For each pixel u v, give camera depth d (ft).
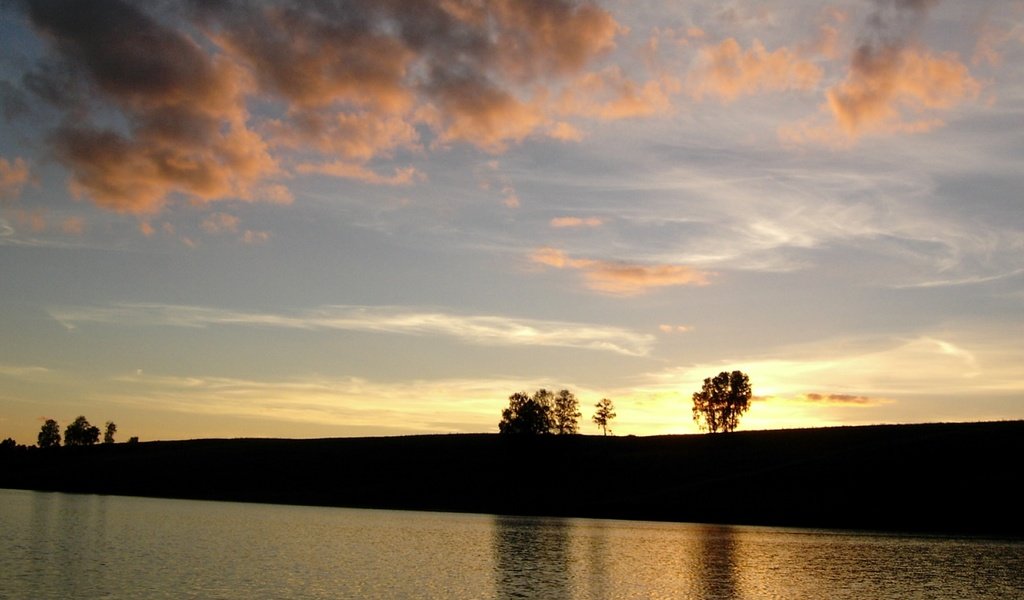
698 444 549.13
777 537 277.23
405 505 456.04
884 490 375.04
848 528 322.34
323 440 651.25
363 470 551.59
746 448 515.09
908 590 159.63
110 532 251.39
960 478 376.48
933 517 333.21
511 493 476.54
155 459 618.44
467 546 233.55
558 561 199.00
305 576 166.71
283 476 548.31
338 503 466.29
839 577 176.45
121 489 529.86
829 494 381.81
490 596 147.23
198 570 171.01
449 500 467.52
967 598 151.23
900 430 498.69
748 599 148.15
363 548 223.71
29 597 135.95
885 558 213.05
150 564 178.19
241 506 426.10
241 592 145.38
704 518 366.84
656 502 409.69
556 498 456.86
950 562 205.67
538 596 148.15
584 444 577.43
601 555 213.46
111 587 146.61
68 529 257.55
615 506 414.62
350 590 150.71
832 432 526.98
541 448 525.75
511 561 197.67
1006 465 386.11
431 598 144.25
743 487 414.62
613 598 147.64
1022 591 159.63
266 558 195.31
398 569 180.24
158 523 292.61
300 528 289.94
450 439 624.18
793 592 156.35
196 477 555.69
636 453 541.75
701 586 162.50
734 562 200.64
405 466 553.64
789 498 384.88
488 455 566.36
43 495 478.59
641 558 207.10
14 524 270.46
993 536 293.84
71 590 142.82
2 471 613.52
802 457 463.83
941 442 436.76
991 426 467.52
